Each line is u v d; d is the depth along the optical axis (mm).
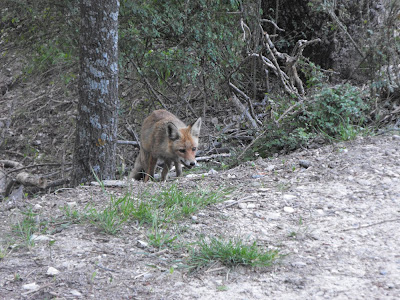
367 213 5105
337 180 6168
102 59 7645
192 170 9109
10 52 12891
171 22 10453
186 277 4102
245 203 5684
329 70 10258
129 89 13281
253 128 10047
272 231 4883
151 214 5219
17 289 3908
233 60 11672
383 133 7934
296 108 8898
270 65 10164
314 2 10055
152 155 8484
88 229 5039
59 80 12242
